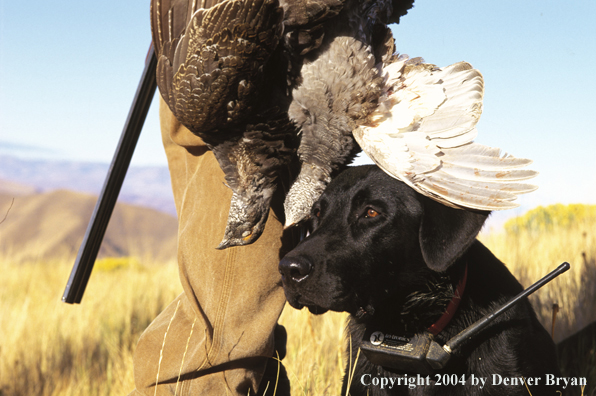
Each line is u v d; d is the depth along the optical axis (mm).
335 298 2252
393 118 2223
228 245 2463
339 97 2270
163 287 7637
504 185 1984
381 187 2371
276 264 2684
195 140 2660
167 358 2760
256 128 2270
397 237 2350
